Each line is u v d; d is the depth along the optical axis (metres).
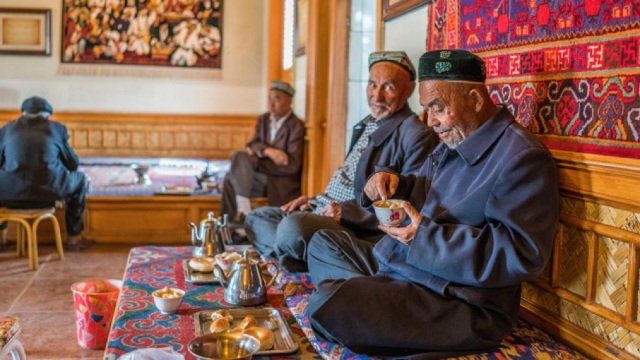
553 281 2.29
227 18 8.02
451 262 2.04
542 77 2.34
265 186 5.62
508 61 2.55
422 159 2.99
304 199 3.68
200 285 2.92
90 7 7.77
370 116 3.47
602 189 2.04
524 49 2.45
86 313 3.23
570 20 2.20
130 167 7.07
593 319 2.12
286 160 5.61
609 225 2.05
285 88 5.69
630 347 1.98
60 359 3.13
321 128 5.42
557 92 2.27
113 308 3.25
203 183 6.15
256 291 2.65
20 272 4.77
